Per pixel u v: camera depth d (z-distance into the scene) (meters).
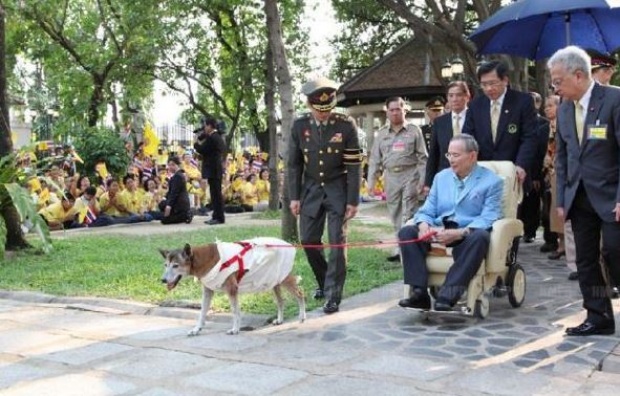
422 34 15.90
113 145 17.36
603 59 6.92
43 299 7.00
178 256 5.25
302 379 4.34
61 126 22.22
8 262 8.80
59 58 22.61
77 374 4.55
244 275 5.43
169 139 29.11
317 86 6.07
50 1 20.66
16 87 28.22
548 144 8.30
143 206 14.34
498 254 5.55
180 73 21.66
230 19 20.23
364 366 4.56
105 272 8.01
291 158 6.38
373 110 20.72
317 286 7.04
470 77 15.04
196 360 4.80
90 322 6.01
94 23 22.33
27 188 10.75
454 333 5.31
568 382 4.20
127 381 4.39
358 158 6.14
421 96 19.70
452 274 5.43
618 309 5.96
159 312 6.32
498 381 4.22
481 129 6.50
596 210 4.92
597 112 4.90
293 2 18.70
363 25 23.28
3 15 9.65
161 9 19.83
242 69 20.23
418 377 4.32
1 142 9.62
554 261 8.44
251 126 23.75
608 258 4.93
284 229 9.35
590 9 7.12
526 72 14.65
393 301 6.47
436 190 5.95
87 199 13.33
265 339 5.31
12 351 5.12
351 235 11.16
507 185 5.89
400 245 5.70
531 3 7.16
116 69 21.38
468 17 19.92
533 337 5.16
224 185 17.27
